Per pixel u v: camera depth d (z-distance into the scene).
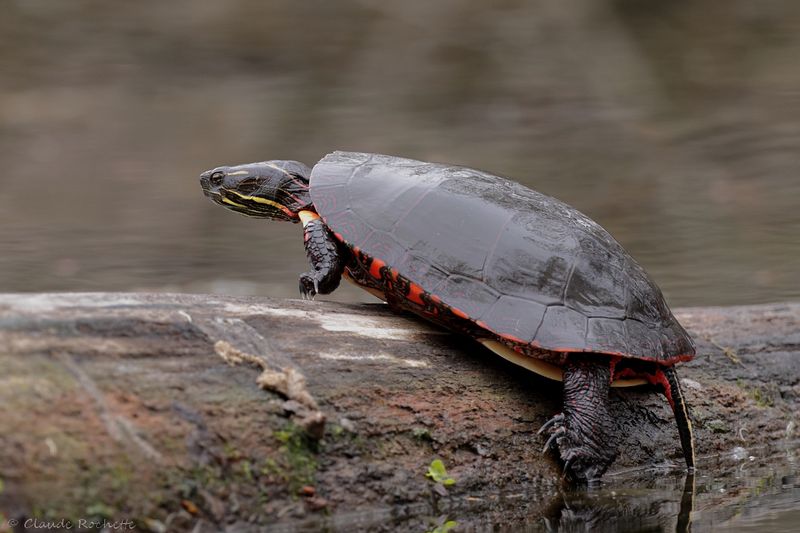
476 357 9.18
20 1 42.16
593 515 8.30
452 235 8.81
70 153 30.69
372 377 8.30
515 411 8.88
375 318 9.14
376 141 32.16
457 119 34.81
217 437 7.16
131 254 20.91
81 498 6.39
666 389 9.31
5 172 28.50
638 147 31.16
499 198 9.16
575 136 32.62
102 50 39.94
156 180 28.17
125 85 37.44
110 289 17.89
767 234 21.92
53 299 7.43
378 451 7.96
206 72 39.03
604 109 35.38
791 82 36.41
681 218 23.88
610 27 42.19
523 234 8.79
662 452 9.75
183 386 7.27
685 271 19.03
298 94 37.25
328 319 8.75
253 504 7.17
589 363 8.60
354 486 7.70
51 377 6.77
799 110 33.66
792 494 9.04
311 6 43.22
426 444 8.26
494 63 39.53
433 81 38.44
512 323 8.30
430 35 41.84
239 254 21.30
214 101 36.38
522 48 40.50
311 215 10.12
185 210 25.39
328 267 9.33
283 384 7.62
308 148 31.36
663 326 8.80
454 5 43.47
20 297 7.36
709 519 8.22
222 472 7.09
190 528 6.80
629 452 9.52
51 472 6.36
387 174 9.54
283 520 7.25
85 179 28.19
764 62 38.62
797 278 18.12
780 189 26.22
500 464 8.55
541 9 42.81
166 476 6.80
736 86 36.75
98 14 42.00
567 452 8.62
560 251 8.73
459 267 8.62
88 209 25.25
